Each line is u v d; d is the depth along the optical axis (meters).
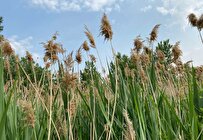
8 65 3.76
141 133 3.12
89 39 4.14
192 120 3.49
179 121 3.66
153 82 4.69
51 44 3.62
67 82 3.08
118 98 4.17
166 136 3.52
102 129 3.91
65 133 3.10
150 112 3.62
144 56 5.18
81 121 4.11
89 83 4.44
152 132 3.46
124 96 4.07
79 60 4.23
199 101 4.62
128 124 1.99
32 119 2.63
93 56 4.74
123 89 4.09
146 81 4.61
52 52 3.63
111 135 3.54
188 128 3.90
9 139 2.72
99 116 3.98
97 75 4.46
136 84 4.37
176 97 4.66
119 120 3.95
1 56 2.38
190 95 3.72
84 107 4.42
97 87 4.30
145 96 4.20
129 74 4.82
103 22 3.90
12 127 2.77
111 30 3.89
